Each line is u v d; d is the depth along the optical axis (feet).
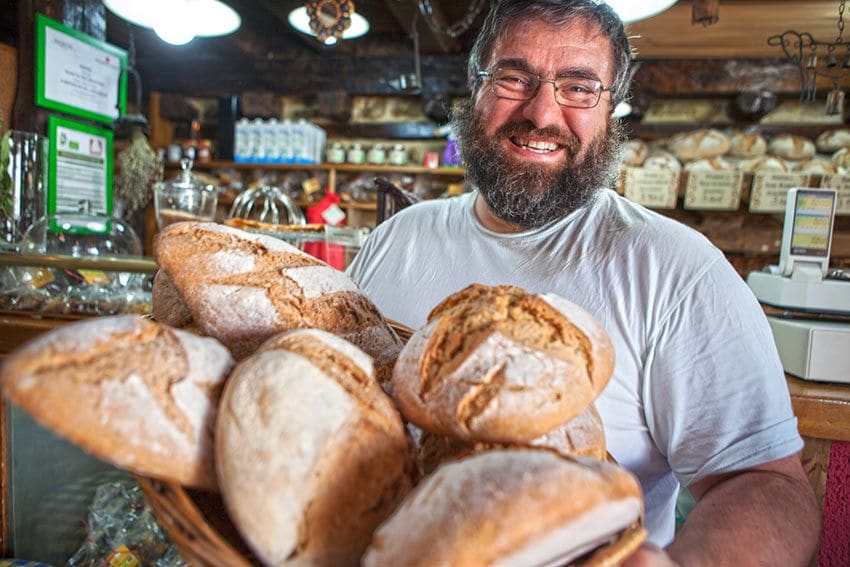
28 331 3.94
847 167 10.50
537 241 3.44
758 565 2.00
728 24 10.31
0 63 5.88
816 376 3.64
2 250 4.77
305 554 1.54
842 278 4.14
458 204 4.00
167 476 1.65
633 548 1.45
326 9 6.50
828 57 6.84
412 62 13.71
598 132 3.33
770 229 8.12
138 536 3.73
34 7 6.03
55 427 1.52
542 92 3.19
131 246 5.11
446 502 1.36
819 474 3.51
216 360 1.87
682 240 3.03
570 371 1.87
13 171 5.33
